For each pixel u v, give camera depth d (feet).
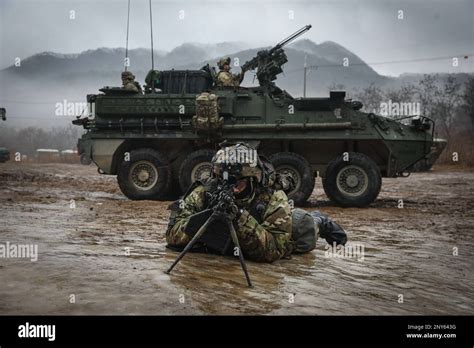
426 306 13.67
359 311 12.60
